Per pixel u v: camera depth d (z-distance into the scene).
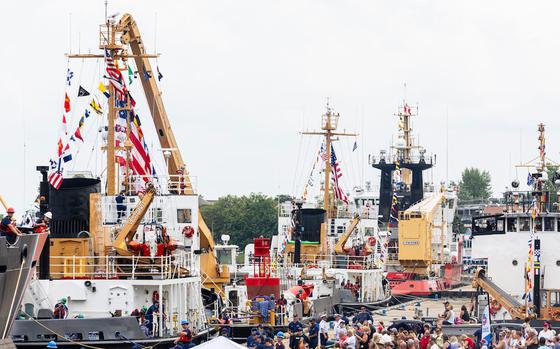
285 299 162.12
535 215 150.25
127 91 157.88
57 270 135.88
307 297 177.00
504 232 161.88
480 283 154.75
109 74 155.00
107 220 151.12
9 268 107.38
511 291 161.00
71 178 139.75
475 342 133.00
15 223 113.00
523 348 120.25
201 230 180.00
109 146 155.38
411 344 116.94
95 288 131.00
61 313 126.81
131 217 134.62
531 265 148.62
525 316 139.12
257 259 178.25
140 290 132.25
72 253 136.50
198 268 160.62
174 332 134.12
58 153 142.38
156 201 158.62
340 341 128.62
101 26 157.12
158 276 132.50
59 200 137.38
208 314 162.75
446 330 137.62
